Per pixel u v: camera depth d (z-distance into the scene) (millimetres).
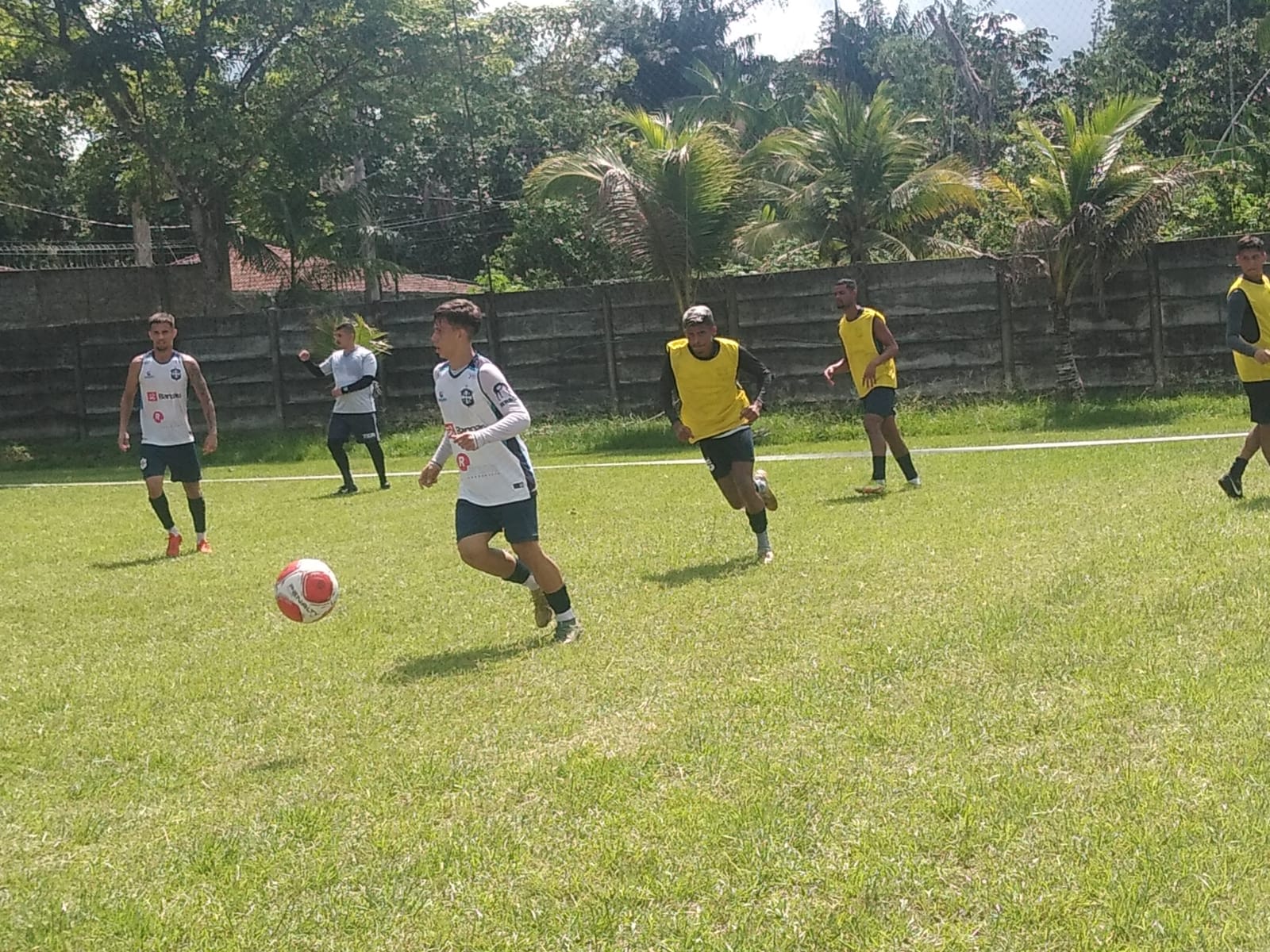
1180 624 5008
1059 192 17406
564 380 20094
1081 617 5246
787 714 4328
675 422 7680
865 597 6125
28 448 21750
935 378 18547
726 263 21156
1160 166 18859
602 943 2820
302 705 4961
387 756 4223
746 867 3129
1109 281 17875
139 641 6461
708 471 13523
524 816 3578
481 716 4621
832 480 11680
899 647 5031
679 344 7586
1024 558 6727
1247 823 3129
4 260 39281
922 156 22000
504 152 41688
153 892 3256
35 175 27344
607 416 19969
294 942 2930
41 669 5914
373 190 40719
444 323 5863
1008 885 2928
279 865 3359
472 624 6344
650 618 6074
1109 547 6707
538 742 4266
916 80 37125
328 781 4020
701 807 3531
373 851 3410
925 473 11664
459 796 3781
